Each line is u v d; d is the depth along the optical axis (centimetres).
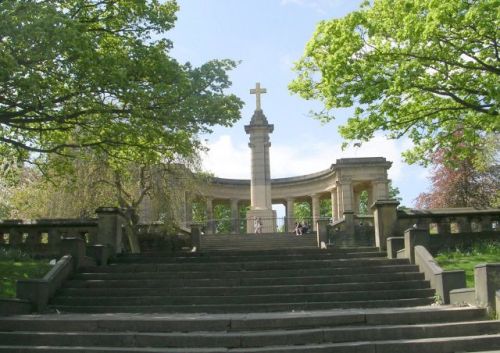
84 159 2372
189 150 1906
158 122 1694
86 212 2855
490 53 1898
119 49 1833
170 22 1883
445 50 1800
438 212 2019
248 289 1402
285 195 5247
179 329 1062
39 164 2141
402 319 1088
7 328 1109
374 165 4675
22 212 3312
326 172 4897
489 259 1700
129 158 2086
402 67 1767
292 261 1611
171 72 1709
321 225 2738
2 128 1970
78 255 1595
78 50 1454
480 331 1037
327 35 1988
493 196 3612
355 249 1805
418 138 2202
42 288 1339
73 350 978
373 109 2023
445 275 1309
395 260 1591
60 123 1723
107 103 1744
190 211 4091
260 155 4059
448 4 1585
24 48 1416
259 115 4125
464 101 1948
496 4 1518
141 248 2814
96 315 1240
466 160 3556
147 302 1363
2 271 1572
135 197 2989
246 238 3453
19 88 1462
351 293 1359
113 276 1528
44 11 1442
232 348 977
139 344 1009
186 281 1468
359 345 960
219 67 1750
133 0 1767
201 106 1664
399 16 1833
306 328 1064
